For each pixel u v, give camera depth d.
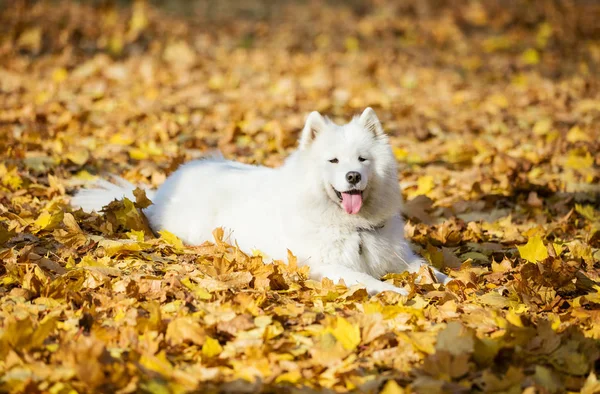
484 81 19.36
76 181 9.77
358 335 5.32
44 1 23.67
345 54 22.11
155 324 5.39
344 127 7.15
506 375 4.88
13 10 21.84
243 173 7.98
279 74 19.20
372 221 7.07
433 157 12.12
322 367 5.05
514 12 26.95
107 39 20.77
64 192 9.07
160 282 6.12
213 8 28.39
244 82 18.12
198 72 18.58
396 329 5.60
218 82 17.39
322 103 15.53
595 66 21.05
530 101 16.33
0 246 7.02
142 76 17.41
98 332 5.24
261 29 25.09
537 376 4.91
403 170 11.52
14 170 9.47
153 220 8.17
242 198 7.64
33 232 7.52
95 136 12.27
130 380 4.63
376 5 29.12
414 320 5.77
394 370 5.07
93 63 18.08
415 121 14.34
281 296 6.20
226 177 8.00
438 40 23.98
